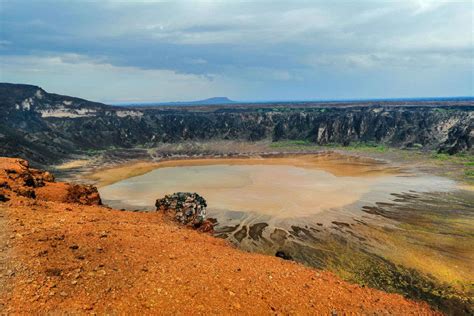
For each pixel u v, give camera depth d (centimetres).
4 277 922
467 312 1745
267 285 1188
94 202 2342
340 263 2319
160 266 1174
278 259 1593
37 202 1686
